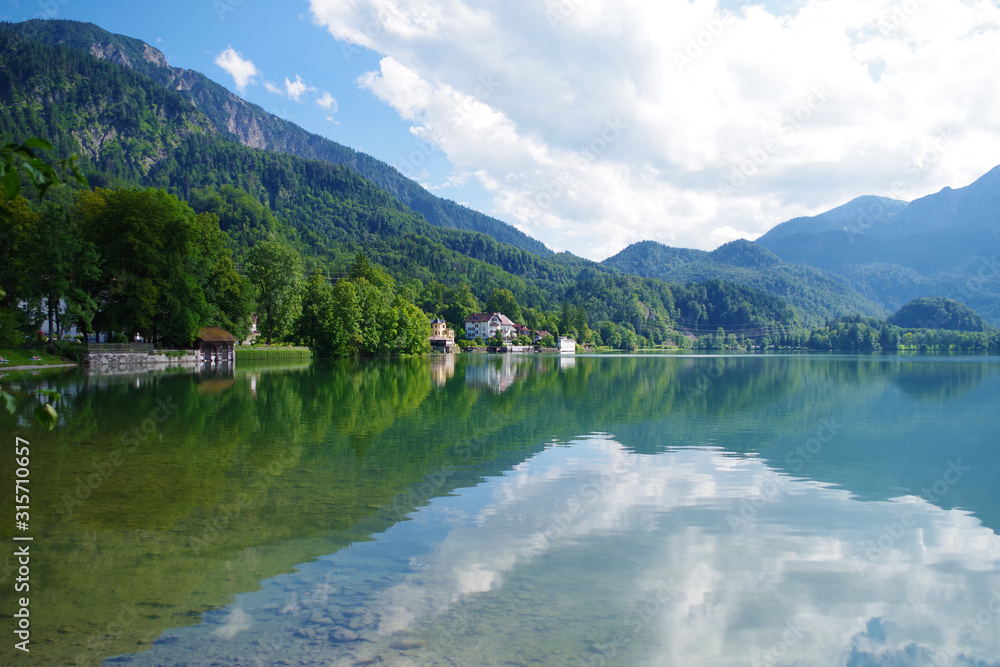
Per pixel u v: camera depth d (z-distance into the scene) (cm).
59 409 2544
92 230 5378
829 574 895
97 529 1041
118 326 5428
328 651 650
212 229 6856
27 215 4716
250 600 774
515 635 689
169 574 855
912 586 859
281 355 7512
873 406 3078
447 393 3612
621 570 890
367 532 1042
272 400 3000
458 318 18438
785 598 811
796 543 1023
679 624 727
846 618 759
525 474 1489
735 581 862
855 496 1328
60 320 4966
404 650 653
